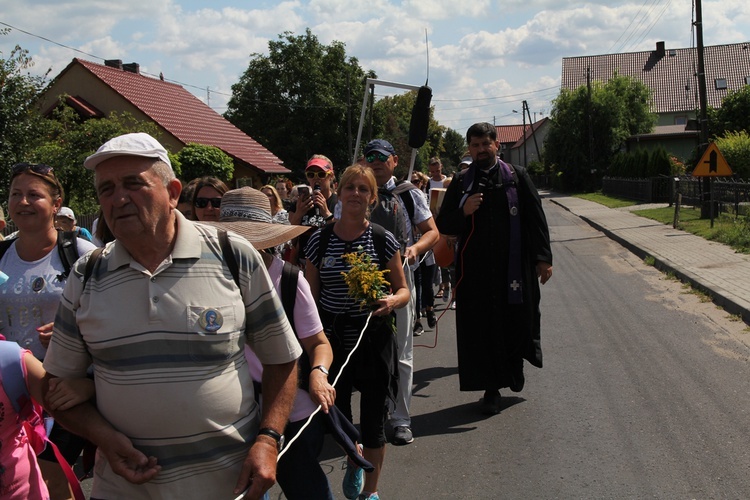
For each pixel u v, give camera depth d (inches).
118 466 81.0
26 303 133.7
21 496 99.1
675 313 339.9
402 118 2719.0
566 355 273.9
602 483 159.8
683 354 263.1
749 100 1546.5
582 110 1995.6
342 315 155.2
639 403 211.5
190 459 82.4
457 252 219.0
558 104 2063.2
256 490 84.1
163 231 81.7
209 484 84.0
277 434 88.4
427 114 252.2
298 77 2041.1
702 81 800.9
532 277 220.1
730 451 171.8
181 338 80.4
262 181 1315.2
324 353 116.5
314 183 261.9
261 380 102.8
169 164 84.1
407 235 201.6
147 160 80.7
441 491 162.2
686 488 154.3
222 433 83.7
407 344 193.6
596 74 2758.4
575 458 175.0
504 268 214.5
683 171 1347.2
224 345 82.5
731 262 462.6
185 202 183.5
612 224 858.1
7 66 562.9
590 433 190.5
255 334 89.6
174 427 81.1
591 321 334.6
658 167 1321.4
